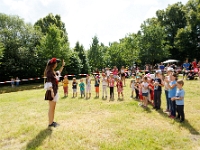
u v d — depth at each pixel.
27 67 32.50
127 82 17.89
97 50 38.50
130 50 39.28
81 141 4.92
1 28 32.75
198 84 13.76
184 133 5.44
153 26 35.31
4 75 30.94
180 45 38.66
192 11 36.47
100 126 5.96
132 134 5.31
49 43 28.80
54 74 5.77
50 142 4.87
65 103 9.85
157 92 8.04
